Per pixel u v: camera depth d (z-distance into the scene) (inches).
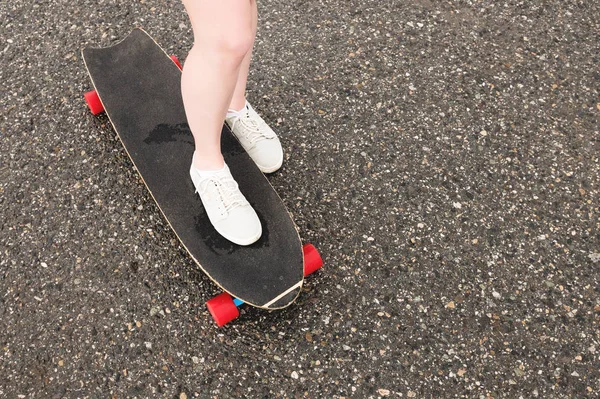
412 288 78.3
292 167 88.7
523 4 109.6
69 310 76.0
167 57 91.1
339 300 77.2
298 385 70.9
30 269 79.2
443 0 109.8
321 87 97.9
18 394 70.0
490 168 89.4
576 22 107.1
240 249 73.2
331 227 83.3
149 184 78.5
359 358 72.8
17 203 84.9
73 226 82.7
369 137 92.3
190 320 75.2
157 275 78.6
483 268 80.0
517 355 73.2
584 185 87.7
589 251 81.7
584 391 70.7
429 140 92.1
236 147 83.0
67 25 105.0
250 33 55.3
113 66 90.1
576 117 95.1
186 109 65.2
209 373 71.6
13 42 102.7
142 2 108.3
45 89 96.7
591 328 75.2
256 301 69.7
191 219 75.5
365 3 109.2
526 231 83.3
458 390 70.9
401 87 98.2
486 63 101.6
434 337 74.5
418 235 82.7
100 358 72.4
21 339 73.9
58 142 90.7
